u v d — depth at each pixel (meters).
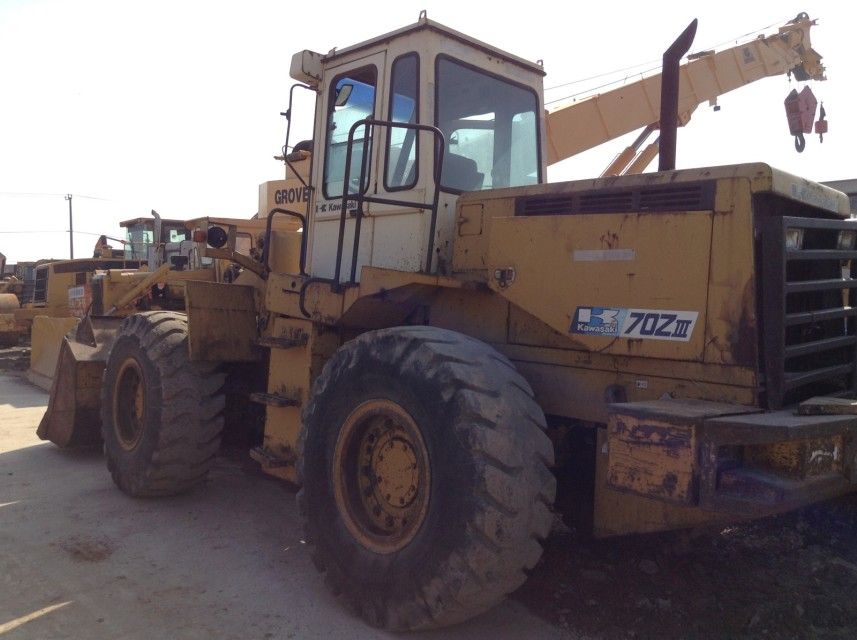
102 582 3.91
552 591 3.74
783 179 3.03
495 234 3.74
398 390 3.32
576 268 3.42
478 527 2.91
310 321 4.45
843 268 3.53
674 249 3.13
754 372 2.92
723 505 2.60
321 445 3.71
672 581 3.83
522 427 3.07
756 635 3.29
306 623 3.46
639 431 2.81
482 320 3.93
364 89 4.63
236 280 5.98
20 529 4.70
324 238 4.85
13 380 11.77
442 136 3.91
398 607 3.21
